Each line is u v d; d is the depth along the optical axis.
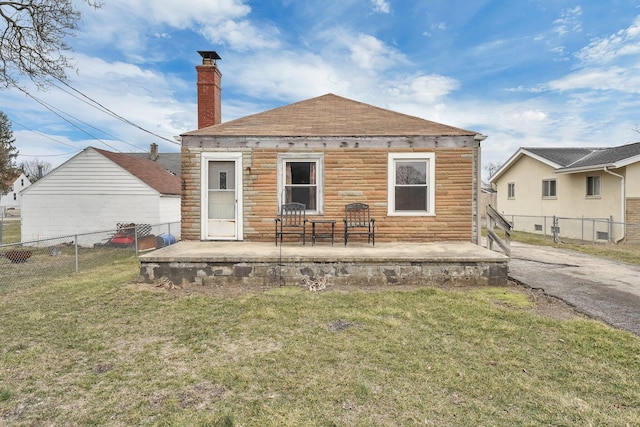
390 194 7.86
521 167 17.61
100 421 2.38
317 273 6.07
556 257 9.07
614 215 12.38
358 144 7.88
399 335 3.83
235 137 7.89
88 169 12.78
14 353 3.43
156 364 3.20
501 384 2.82
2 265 8.70
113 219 12.80
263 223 7.93
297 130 8.07
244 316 4.44
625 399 2.63
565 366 3.13
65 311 4.70
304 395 2.67
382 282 6.02
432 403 2.56
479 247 7.06
